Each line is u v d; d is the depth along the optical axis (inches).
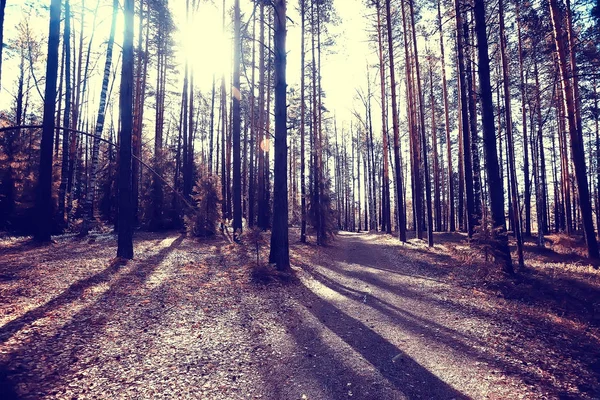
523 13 652.1
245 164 1325.0
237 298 344.2
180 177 1123.3
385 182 1159.0
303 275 470.9
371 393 174.2
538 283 395.9
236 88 722.2
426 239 915.4
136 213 1040.8
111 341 223.5
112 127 1507.1
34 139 863.1
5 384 159.0
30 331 224.4
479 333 259.6
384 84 1074.1
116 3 649.6
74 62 1035.3
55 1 578.9
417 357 217.8
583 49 599.2
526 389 177.5
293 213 1493.6
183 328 257.0
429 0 773.9
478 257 489.1
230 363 205.9
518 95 776.3
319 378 189.8
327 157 1600.6
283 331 262.7
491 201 453.1
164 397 165.0
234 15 730.2
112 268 416.2
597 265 528.1
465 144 774.5
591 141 1305.4
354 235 1382.9
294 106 1061.1
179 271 438.3
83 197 1296.8
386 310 321.7
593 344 240.8
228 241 739.4
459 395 172.2
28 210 764.0
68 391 162.7
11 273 360.2
